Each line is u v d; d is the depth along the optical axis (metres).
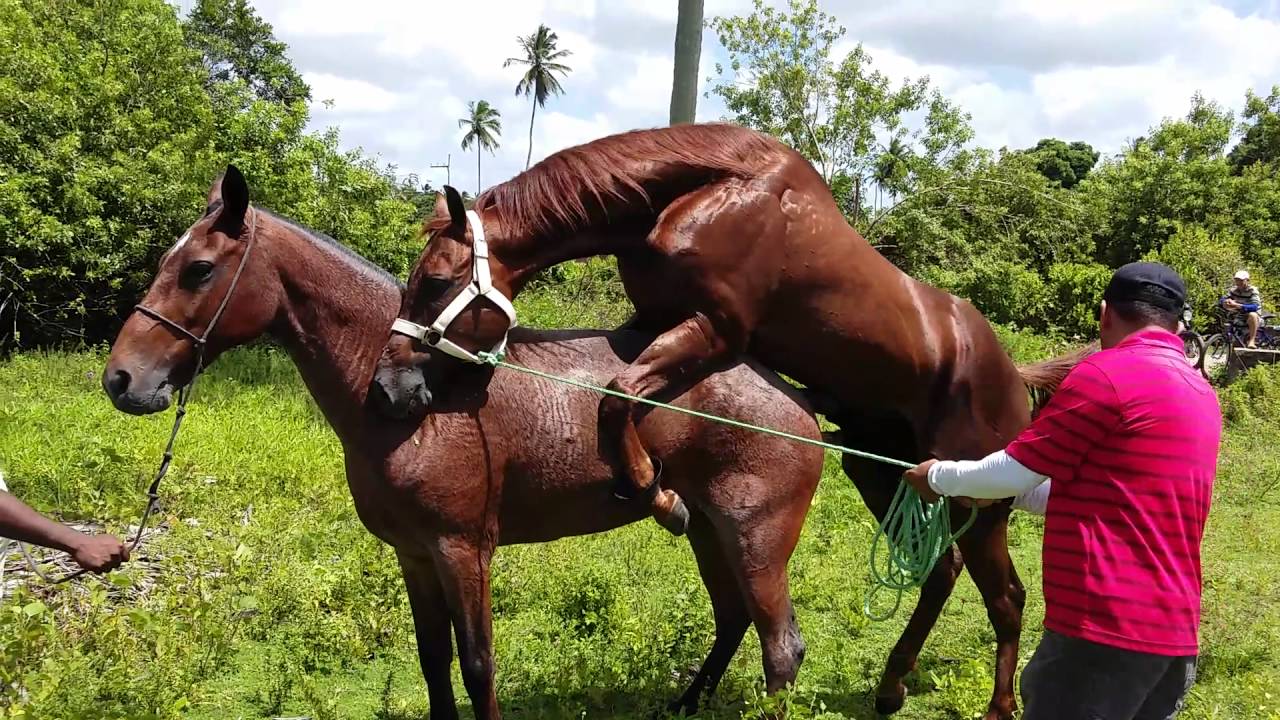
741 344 3.33
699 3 7.37
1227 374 13.53
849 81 18.44
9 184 10.38
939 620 5.34
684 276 3.14
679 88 7.43
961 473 2.63
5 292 11.27
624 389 3.18
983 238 19.70
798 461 3.46
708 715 3.90
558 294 12.08
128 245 11.39
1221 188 23.58
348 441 3.20
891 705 4.12
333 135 13.15
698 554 4.04
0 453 6.61
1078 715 2.45
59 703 3.53
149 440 7.20
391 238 12.59
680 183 3.24
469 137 58.72
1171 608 2.35
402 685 4.29
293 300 3.15
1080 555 2.42
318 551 5.50
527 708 4.04
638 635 4.52
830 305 3.32
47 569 4.82
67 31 12.44
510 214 3.19
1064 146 47.09
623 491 3.28
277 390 9.90
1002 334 15.22
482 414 3.19
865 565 6.17
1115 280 2.54
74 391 9.19
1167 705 2.49
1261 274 19.03
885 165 19.12
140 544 5.34
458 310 3.03
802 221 3.28
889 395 3.58
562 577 5.25
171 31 13.12
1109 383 2.37
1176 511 2.35
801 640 3.52
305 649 4.41
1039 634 5.18
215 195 3.13
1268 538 6.79
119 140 11.82
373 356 3.19
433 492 3.08
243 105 13.53
